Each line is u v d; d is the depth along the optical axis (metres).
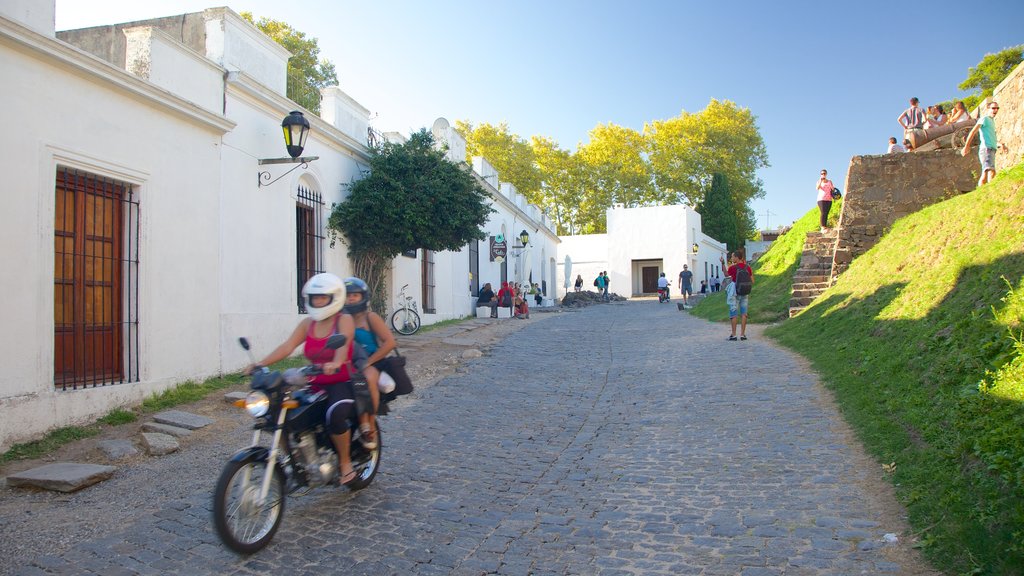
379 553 4.32
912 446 5.47
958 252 8.99
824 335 10.85
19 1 6.69
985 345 6.00
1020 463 4.27
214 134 9.78
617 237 45.16
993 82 31.12
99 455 6.33
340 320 4.83
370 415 5.19
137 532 4.57
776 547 4.26
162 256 8.62
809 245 16.47
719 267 51.28
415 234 13.93
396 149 14.23
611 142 53.69
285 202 11.70
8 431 6.35
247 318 10.46
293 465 4.57
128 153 8.05
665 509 5.07
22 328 6.57
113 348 8.03
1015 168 10.15
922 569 3.80
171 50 9.03
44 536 4.48
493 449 6.91
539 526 4.81
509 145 50.34
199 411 8.08
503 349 13.84
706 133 52.84
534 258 33.66
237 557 4.21
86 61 7.25
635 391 9.52
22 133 6.63
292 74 21.39
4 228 6.42
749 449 6.41
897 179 14.82
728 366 10.51
